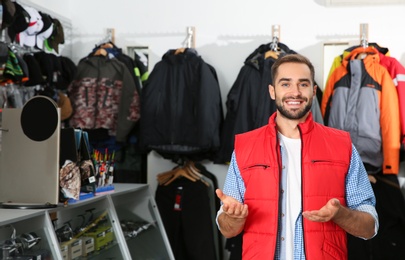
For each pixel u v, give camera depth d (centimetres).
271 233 198
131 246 340
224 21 462
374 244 404
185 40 467
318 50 448
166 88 436
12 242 243
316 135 206
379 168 404
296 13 451
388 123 398
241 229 203
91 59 455
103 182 333
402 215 405
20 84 389
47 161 276
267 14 455
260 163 204
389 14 436
